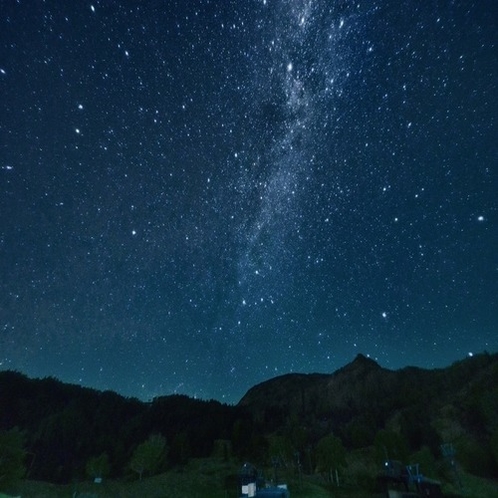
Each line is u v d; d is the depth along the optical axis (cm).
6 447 3166
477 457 4447
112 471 5312
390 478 3372
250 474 3538
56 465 5462
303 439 5953
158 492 3959
